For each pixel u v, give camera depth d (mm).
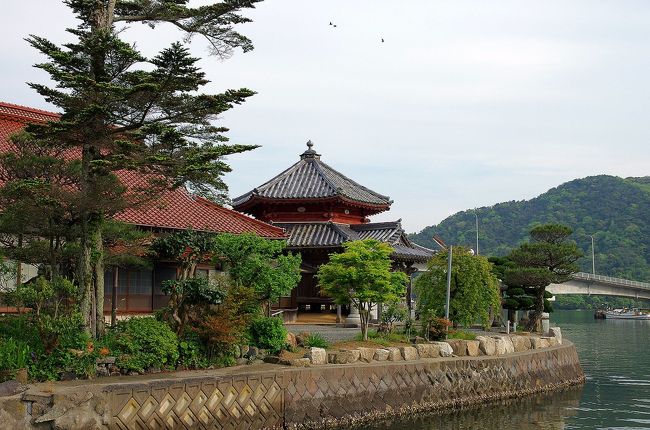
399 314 32969
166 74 19891
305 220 47156
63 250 22531
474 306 35750
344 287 29859
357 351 26609
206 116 21531
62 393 17031
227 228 34031
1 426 16234
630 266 147875
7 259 24000
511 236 176250
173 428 19047
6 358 18297
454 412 28594
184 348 22281
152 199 22906
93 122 19969
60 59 19516
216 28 24000
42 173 21094
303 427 22625
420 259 46188
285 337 26000
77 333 20312
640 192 177750
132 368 20625
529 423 27000
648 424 26969
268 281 25578
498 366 32188
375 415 25297
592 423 27141
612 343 65562
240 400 20953
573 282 85938
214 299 23203
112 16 22562
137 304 30109
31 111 34812
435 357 29984
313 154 52375
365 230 47438
